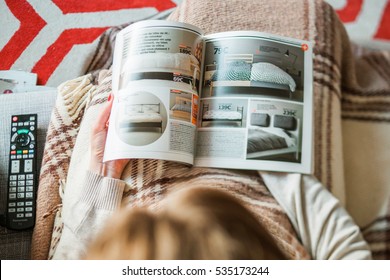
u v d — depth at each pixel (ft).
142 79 2.50
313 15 2.95
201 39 2.66
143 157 2.43
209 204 1.58
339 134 2.84
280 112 2.58
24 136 2.97
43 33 3.80
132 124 2.46
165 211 1.58
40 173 2.89
